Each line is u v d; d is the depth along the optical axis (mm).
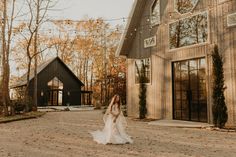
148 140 10461
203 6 15930
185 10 17062
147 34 19797
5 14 23078
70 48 58406
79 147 9055
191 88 16453
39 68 46938
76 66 62344
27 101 26797
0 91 25516
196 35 16250
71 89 48469
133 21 20500
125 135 9938
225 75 14359
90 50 57062
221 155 7832
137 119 18688
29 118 21016
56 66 46969
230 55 14219
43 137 11141
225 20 14594
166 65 18109
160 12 18859
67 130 13375
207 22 15555
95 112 31375
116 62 52562
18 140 10422
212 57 14656
